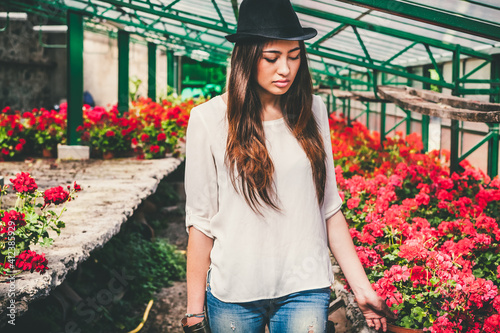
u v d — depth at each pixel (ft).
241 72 5.20
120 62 35.09
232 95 5.22
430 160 18.71
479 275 9.42
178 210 27.17
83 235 11.00
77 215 13.01
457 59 15.70
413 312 8.12
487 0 10.23
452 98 13.30
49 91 65.36
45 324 10.44
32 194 9.08
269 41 5.06
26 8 32.99
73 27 25.85
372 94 23.62
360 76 35.88
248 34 5.04
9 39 55.36
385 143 23.26
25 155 26.09
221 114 5.43
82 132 25.58
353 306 9.07
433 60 15.94
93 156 26.09
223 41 36.17
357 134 25.08
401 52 18.28
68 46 25.67
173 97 47.06
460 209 11.35
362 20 16.15
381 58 25.91
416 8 10.27
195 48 44.70
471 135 19.11
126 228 19.13
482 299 8.04
